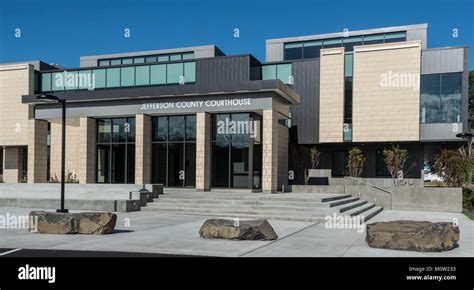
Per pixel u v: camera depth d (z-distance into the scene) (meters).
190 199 18.44
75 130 32.09
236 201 17.70
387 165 27.59
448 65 27.95
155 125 25.52
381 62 28.78
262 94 22.25
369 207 20.12
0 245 9.75
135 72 31.67
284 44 40.22
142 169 24.31
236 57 28.98
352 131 29.22
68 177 31.22
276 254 8.90
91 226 11.43
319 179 30.95
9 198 19.84
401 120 28.16
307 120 30.20
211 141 24.06
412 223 10.20
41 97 13.74
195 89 23.11
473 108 54.84
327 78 29.94
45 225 11.54
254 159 23.52
